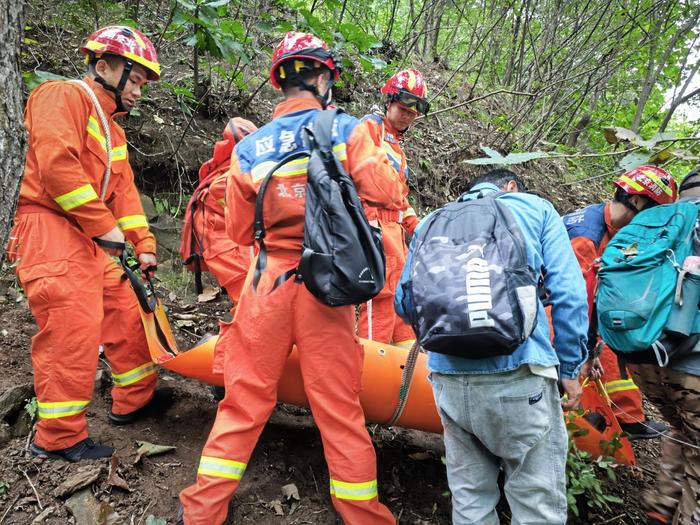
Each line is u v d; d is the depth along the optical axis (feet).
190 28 13.16
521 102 22.00
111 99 7.73
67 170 6.97
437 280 5.69
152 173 13.74
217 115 15.33
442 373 6.10
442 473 9.09
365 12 21.63
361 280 6.11
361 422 6.88
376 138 7.17
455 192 19.04
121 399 8.58
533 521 6.06
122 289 8.55
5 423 8.04
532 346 5.79
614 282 7.68
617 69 22.79
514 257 5.70
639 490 9.91
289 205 6.57
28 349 9.64
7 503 7.02
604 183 24.94
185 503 6.58
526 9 21.54
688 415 7.53
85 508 7.07
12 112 6.31
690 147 8.64
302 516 7.69
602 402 8.93
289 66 6.94
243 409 6.67
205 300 12.65
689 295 7.22
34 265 7.29
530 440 5.89
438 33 26.63
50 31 14.49
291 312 6.63
